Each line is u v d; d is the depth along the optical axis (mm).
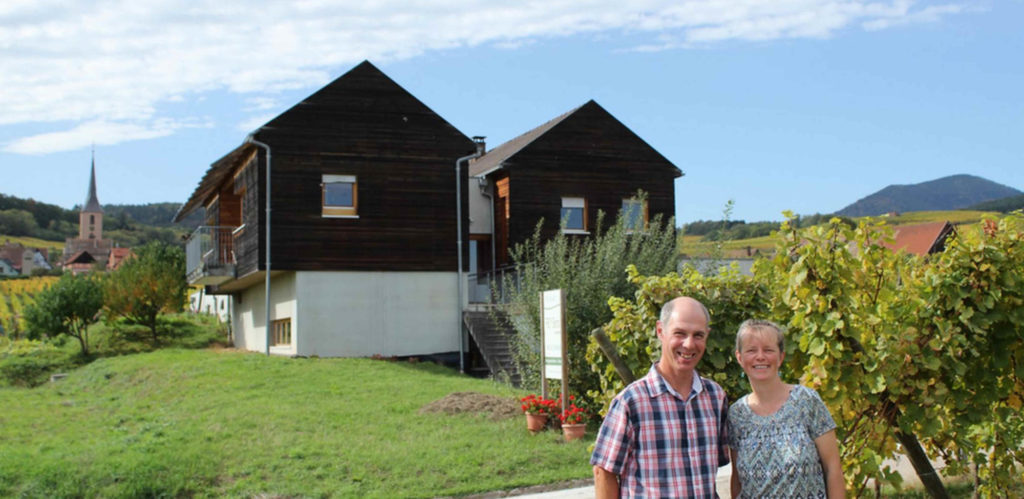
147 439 13070
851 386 6309
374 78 24047
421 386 17734
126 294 33312
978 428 8109
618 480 4523
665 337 4488
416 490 10461
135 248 39094
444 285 24250
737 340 4672
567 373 13109
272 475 11008
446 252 24344
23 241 196625
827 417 4516
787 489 4383
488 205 27344
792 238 6625
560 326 13227
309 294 23156
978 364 6938
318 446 12188
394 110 24141
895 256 7059
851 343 6367
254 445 12359
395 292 23828
